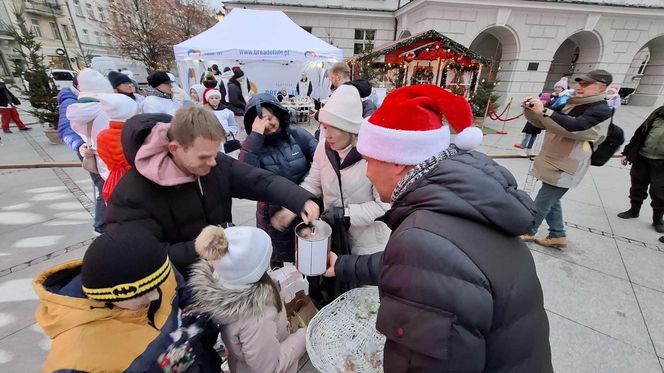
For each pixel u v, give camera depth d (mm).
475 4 12438
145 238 853
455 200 721
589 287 2611
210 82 6168
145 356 896
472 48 16797
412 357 708
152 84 4160
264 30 7980
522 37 13273
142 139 1152
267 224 2141
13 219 3660
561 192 2852
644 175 3615
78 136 3018
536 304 796
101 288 771
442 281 664
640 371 1885
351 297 1488
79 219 3674
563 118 2553
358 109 1560
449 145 894
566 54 18344
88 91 2764
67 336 800
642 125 3529
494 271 689
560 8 12781
